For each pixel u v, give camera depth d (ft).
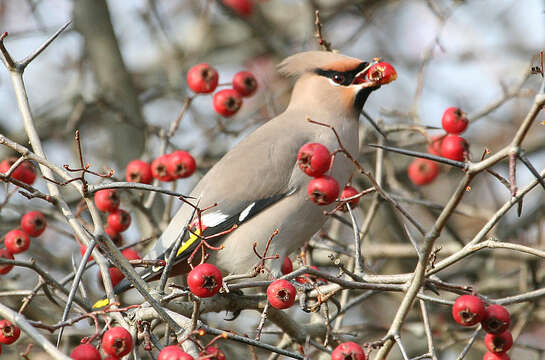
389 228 44.88
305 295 25.57
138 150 43.34
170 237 29.91
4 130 45.83
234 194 30.19
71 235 28.45
